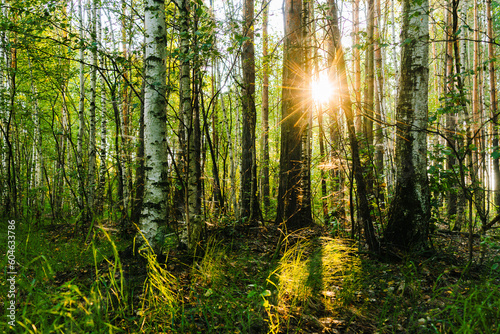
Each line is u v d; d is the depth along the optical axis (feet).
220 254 13.94
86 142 28.53
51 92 33.50
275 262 14.47
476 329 9.00
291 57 22.61
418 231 16.63
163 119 14.49
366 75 33.55
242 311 9.56
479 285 11.27
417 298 11.86
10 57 29.19
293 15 22.66
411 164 16.90
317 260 12.67
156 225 14.23
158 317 9.40
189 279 12.76
